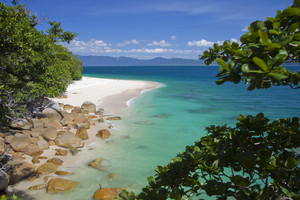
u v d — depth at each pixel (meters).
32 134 14.21
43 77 6.75
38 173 10.19
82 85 42.38
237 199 2.46
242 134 3.62
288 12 1.85
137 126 18.33
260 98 33.81
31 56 6.57
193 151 3.75
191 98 33.09
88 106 22.64
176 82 60.66
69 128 16.81
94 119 20.09
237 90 43.44
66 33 23.02
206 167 2.95
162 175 3.18
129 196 2.95
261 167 2.66
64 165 11.30
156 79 72.75
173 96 34.62
